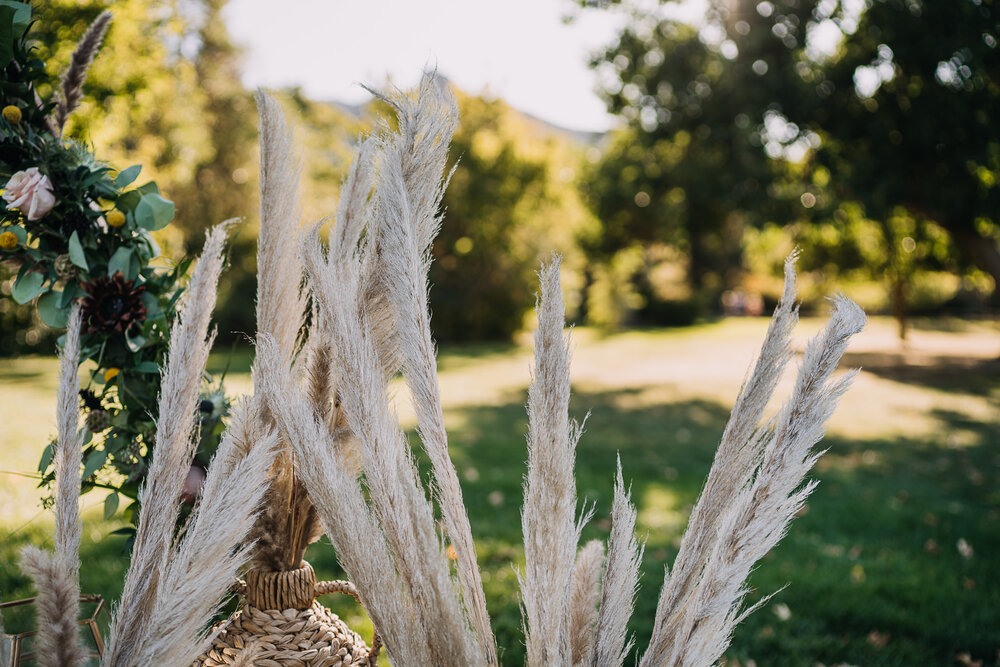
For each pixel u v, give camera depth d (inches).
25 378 332.5
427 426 41.0
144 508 40.8
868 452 287.0
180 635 37.5
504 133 825.5
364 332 43.2
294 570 48.0
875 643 118.3
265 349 45.0
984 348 732.0
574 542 39.3
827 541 173.3
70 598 36.2
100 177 57.0
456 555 41.5
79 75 62.0
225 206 725.3
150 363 56.8
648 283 1137.4
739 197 484.1
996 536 178.4
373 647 51.0
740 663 110.2
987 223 505.4
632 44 516.4
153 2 255.6
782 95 462.9
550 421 39.3
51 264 55.2
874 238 645.9
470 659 36.9
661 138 520.1
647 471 238.5
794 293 37.3
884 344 765.9
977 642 119.7
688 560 39.2
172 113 448.5
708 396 449.7
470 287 805.2
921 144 447.2
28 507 115.9
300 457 39.8
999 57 430.0
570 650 39.5
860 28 469.1
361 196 47.9
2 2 55.4
